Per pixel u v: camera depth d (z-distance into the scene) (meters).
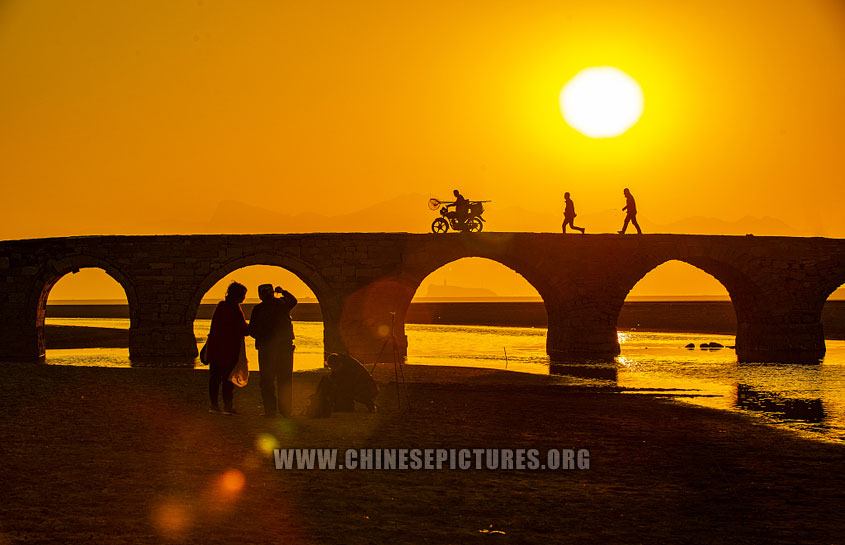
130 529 8.58
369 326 40.44
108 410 16.23
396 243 40.94
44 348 42.28
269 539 8.51
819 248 43.72
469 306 147.25
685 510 10.45
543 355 43.50
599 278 42.06
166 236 40.53
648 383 28.89
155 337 40.34
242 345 16.22
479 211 42.69
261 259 40.31
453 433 15.30
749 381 30.05
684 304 122.62
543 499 10.73
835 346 49.38
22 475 10.70
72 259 40.72
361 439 14.22
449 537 8.90
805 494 11.56
